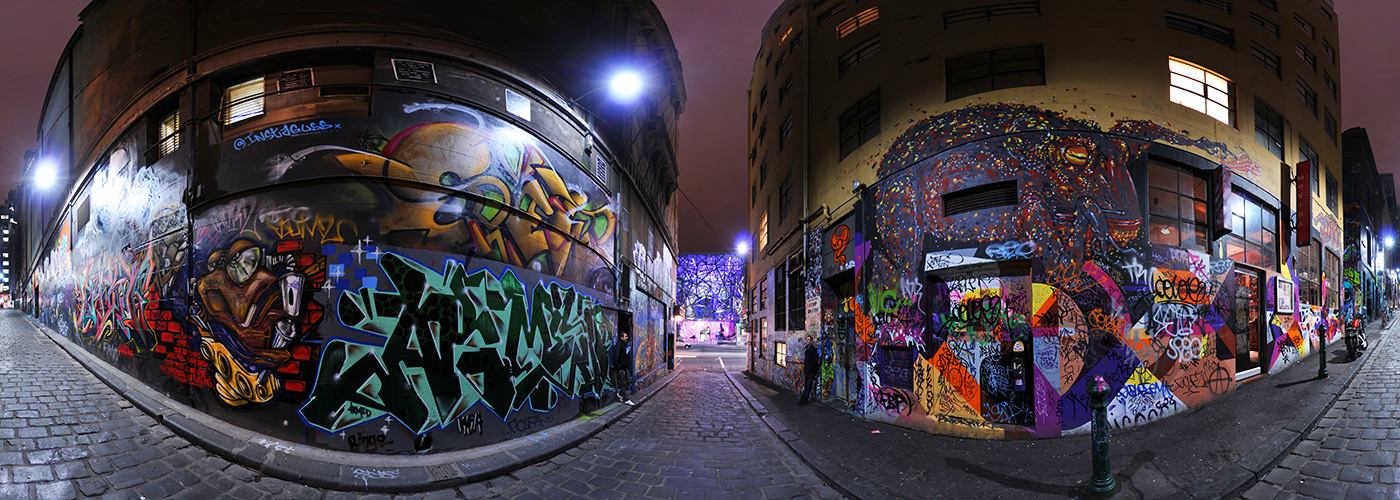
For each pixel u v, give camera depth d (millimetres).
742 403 11508
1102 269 7094
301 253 6422
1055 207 7211
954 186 7895
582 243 9617
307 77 7016
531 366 7906
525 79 8234
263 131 6762
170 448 5625
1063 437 6836
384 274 6453
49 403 6246
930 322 8109
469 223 7168
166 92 7590
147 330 7785
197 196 6969
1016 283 7590
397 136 6793
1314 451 5363
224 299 6703
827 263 11109
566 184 9125
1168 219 7711
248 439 6020
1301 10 11469
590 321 9883
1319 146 11852
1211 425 6465
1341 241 14180
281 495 5008
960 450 6613
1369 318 22797
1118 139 7457
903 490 5348
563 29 9312
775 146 15430
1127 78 7695
